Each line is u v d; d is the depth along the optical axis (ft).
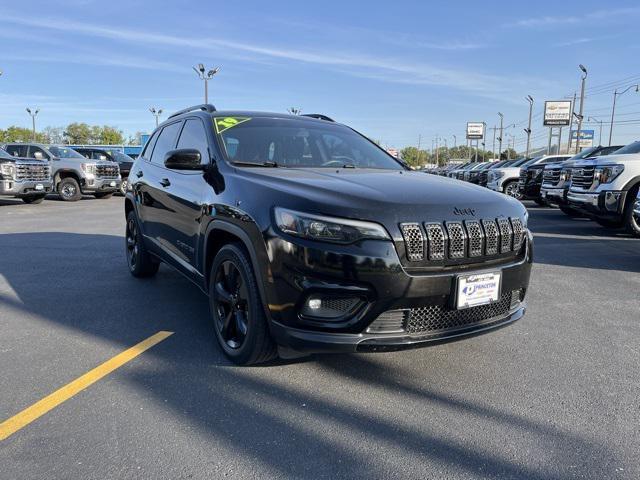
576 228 35.86
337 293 8.97
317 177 10.95
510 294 10.62
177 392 9.88
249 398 9.68
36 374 10.62
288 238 9.25
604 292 17.93
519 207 10.98
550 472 7.54
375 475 7.44
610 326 14.14
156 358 11.51
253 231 9.91
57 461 7.64
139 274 18.81
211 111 14.61
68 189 59.47
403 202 9.47
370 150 15.20
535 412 9.30
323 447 8.12
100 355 11.66
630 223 30.50
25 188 50.80
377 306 9.01
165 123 18.10
